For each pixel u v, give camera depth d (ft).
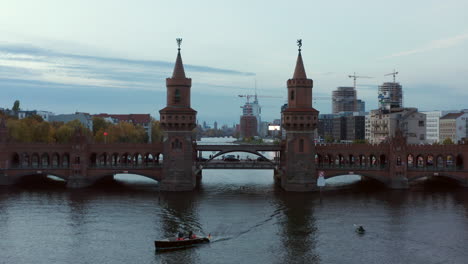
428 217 287.07
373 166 402.31
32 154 404.16
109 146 400.67
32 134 532.32
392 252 220.84
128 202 331.98
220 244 234.17
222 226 266.16
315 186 384.47
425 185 416.87
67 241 236.63
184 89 381.40
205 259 211.61
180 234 235.40
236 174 532.73
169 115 377.30
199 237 235.81
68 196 353.72
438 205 322.34
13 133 508.12
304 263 206.39
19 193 364.79
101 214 293.64
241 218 284.82
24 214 291.99
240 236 247.29
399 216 289.94
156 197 353.10
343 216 290.15
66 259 210.18
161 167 396.78
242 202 334.44
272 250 224.12
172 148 381.19
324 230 258.16
